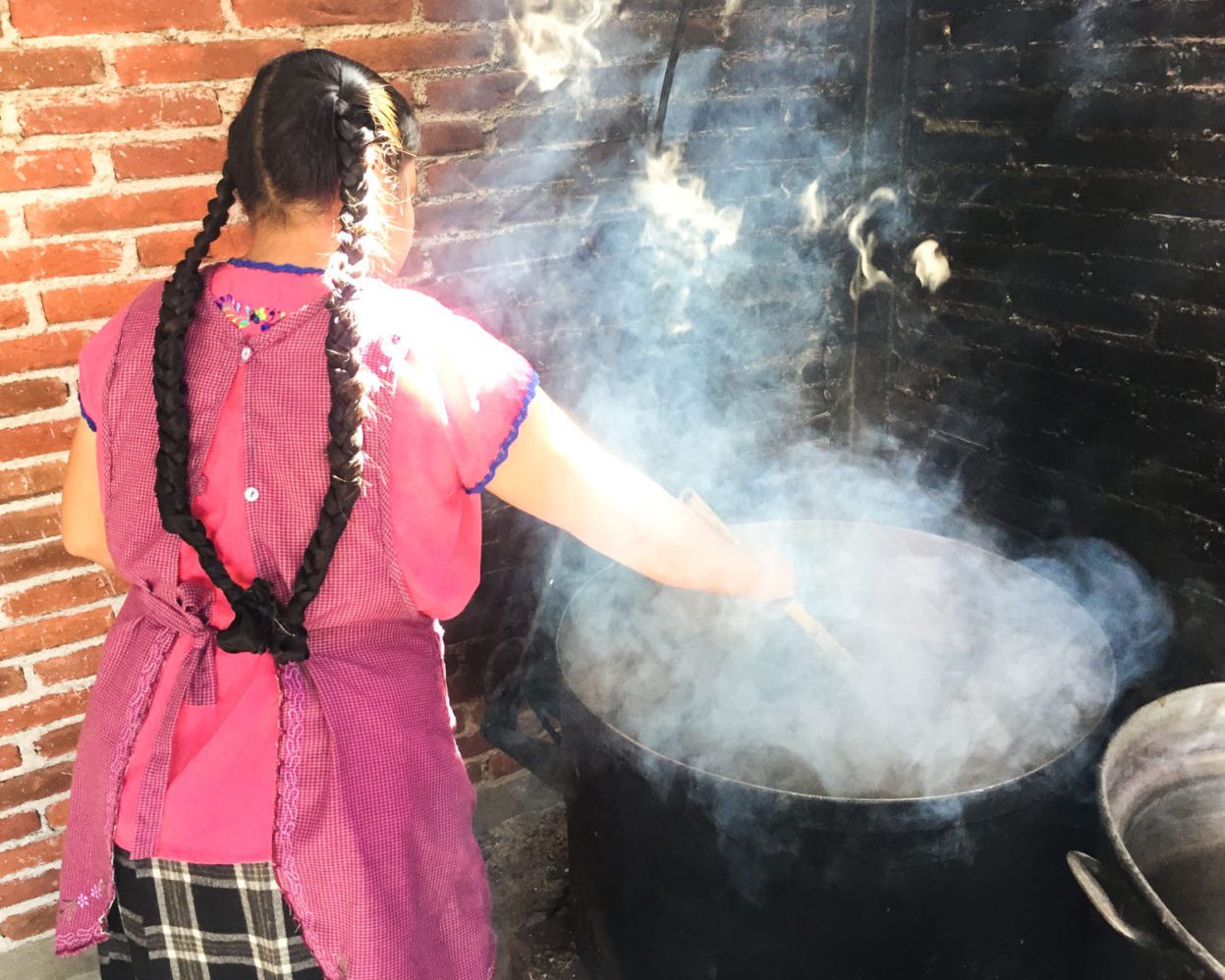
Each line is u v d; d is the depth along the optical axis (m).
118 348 1.05
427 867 1.10
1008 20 1.88
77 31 1.47
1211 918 1.33
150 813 1.04
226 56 1.57
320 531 0.96
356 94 1.02
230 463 0.98
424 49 1.70
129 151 1.55
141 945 1.12
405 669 1.09
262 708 1.03
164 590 1.05
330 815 1.03
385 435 0.97
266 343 0.98
